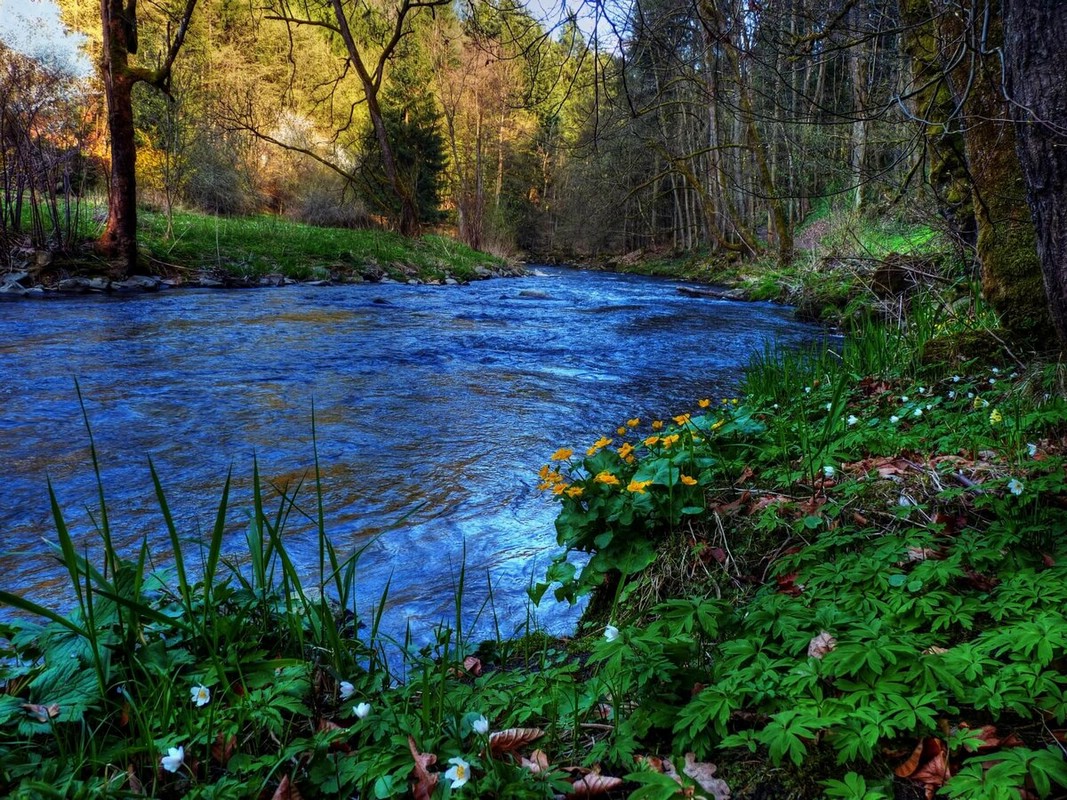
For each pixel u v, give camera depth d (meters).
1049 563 2.28
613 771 1.78
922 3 6.58
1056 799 1.44
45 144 14.19
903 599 2.16
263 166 29.81
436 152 33.41
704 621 1.96
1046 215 2.95
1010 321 5.40
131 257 14.28
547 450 5.18
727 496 3.40
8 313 10.43
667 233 45.22
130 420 5.59
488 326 11.91
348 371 7.83
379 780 1.64
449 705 2.04
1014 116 2.98
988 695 1.68
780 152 23.41
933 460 3.42
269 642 2.32
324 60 32.19
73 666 1.88
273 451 4.98
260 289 15.56
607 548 2.96
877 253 13.12
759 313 14.19
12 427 5.28
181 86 23.00
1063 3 2.69
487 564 3.40
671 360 8.99
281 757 1.73
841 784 1.55
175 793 1.69
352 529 3.74
